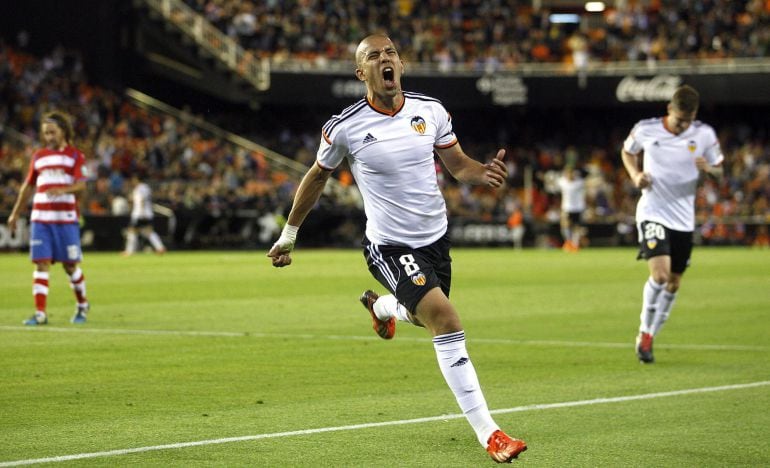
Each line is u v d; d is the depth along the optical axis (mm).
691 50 75188
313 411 11688
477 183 10477
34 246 20031
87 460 9281
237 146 72125
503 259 47000
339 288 29484
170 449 9742
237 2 74625
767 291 28953
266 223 59469
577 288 29859
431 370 14766
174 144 63875
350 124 10203
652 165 16344
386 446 9953
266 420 11164
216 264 41594
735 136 79812
